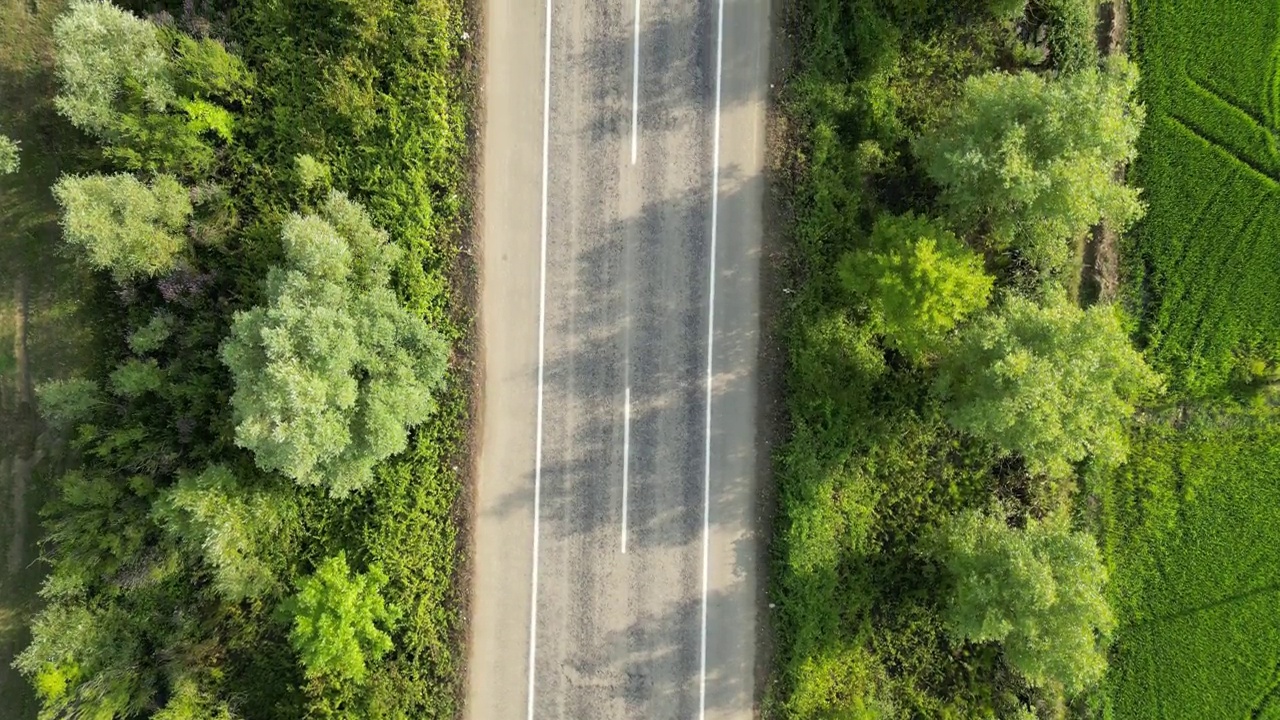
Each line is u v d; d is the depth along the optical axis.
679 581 23.06
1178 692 23.77
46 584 21.22
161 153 21.39
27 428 22.73
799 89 22.53
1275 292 23.44
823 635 22.61
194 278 21.77
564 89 22.83
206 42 21.30
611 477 23.05
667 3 22.72
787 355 22.81
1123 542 23.88
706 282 22.95
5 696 22.45
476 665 23.14
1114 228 21.95
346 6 22.00
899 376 22.92
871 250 20.97
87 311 22.66
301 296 20.09
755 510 23.06
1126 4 23.41
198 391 21.86
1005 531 21.27
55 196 21.39
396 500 22.38
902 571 23.27
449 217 22.80
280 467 19.94
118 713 21.42
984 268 22.98
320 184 22.45
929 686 23.36
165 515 20.97
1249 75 23.36
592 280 22.98
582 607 23.09
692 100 22.78
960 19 22.83
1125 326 23.72
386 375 20.98
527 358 23.06
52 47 22.62
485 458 23.12
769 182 22.83
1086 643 19.69
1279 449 23.48
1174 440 23.73
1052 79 22.08
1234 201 23.52
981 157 19.27
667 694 23.06
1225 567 23.72
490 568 23.12
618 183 22.88
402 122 22.45
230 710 22.11
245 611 22.56
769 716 22.83
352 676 21.55
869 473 23.00
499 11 22.73
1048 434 19.06
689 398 22.97
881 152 22.48
